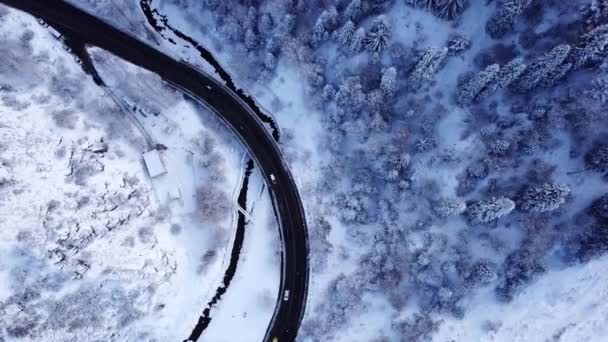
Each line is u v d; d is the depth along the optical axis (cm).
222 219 7062
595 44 6050
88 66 7044
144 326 6581
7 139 5941
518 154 6769
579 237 6581
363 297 7000
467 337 6775
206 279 6956
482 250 6844
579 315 6669
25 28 6781
